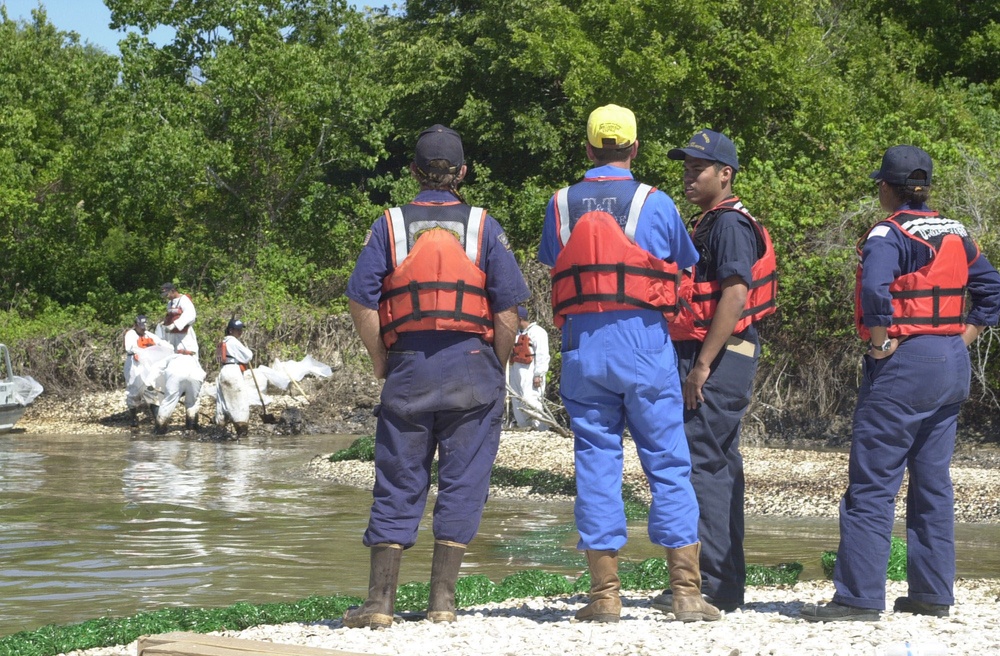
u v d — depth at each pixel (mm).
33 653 8820
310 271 48469
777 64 40844
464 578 10977
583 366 7711
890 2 54625
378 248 7949
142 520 17156
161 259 58844
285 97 49688
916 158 8203
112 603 11438
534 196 47406
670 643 6863
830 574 11914
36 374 40844
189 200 55281
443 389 7871
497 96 55875
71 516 17578
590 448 7848
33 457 26781
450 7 61938
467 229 7961
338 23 53938
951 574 8125
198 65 53375
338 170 61000
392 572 7973
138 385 32969
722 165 8289
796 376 30578
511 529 16531
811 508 18094
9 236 56062
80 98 61188
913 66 46438
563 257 7793
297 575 12859
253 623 9703
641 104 42938
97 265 58094
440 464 8133
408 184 53281
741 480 8477
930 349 7867
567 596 10414
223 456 27016
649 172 43125
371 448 25047
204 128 51688
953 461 24594
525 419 30000
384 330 7980
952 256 7957
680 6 41781
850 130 37969
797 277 29516
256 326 39531
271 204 53094
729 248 7973
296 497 19875
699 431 8227
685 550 7805
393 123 58281
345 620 8055
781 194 30938
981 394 28891
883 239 7957
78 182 57062
